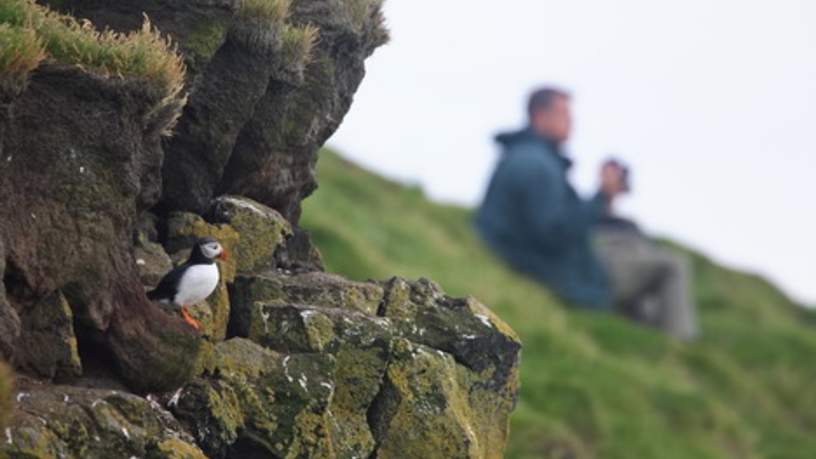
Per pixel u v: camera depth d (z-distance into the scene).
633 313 45.12
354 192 45.22
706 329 49.34
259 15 16.16
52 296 13.66
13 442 12.41
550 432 33.00
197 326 14.96
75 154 13.83
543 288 42.66
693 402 39.22
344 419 15.34
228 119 16.22
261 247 16.59
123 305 14.13
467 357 16.48
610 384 37.75
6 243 13.21
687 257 58.81
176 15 15.60
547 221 42.03
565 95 42.31
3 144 13.28
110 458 13.16
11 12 13.59
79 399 13.23
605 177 42.66
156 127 14.79
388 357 15.70
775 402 45.91
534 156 42.06
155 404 14.04
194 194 16.28
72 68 13.74
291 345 15.51
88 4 15.45
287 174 17.50
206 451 14.33
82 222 13.87
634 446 35.53
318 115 17.44
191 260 15.01
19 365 13.33
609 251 44.53
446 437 15.72
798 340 49.97
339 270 35.91
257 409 14.70
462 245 44.00
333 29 17.41
